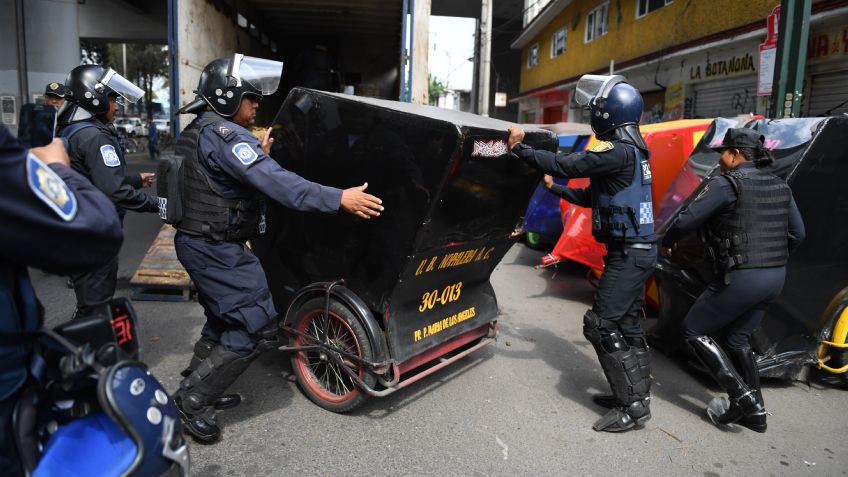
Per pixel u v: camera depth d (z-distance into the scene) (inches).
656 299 205.2
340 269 132.4
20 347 52.5
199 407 114.7
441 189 112.3
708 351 133.2
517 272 283.7
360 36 438.9
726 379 130.3
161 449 56.8
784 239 130.3
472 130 109.9
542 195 305.4
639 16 635.5
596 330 130.3
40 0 428.1
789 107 267.1
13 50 429.7
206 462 112.1
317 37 441.7
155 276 210.1
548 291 250.8
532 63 1090.7
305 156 129.2
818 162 143.6
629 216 126.1
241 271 114.3
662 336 177.8
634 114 128.8
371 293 128.6
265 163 106.7
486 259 148.3
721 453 124.1
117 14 799.7
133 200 132.6
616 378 130.0
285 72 438.6
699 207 129.6
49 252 50.8
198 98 117.3
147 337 174.9
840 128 143.3
